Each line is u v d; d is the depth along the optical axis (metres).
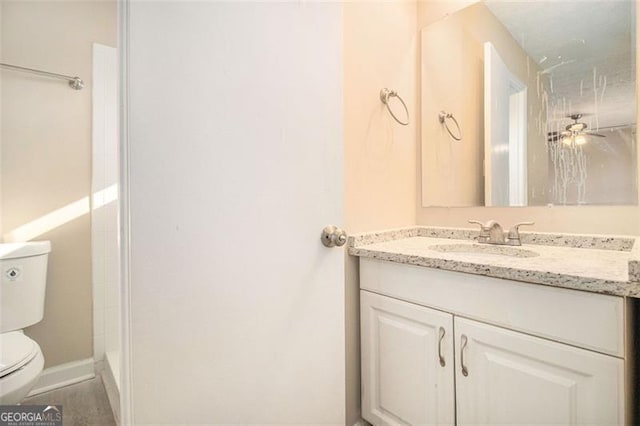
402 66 1.53
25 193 1.59
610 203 1.09
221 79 0.75
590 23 1.13
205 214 0.73
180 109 0.69
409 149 1.58
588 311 0.73
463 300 0.94
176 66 0.69
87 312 1.77
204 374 0.73
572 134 1.16
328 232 0.94
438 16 1.54
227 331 0.76
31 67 1.60
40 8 1.63
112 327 1.84
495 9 1.36
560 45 1.19
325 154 0.95
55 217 1.67
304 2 0.91
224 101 0.76
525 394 0.83
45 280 1.54
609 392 0.70
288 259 0.87
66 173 1.70
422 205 1.59
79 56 1.74
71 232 1.72
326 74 0.96
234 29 0.77
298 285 0.89
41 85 1.63
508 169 1.32
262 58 0.82
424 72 1.58
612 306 0.69
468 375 0.93
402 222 1.53
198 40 0.72
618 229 1.08
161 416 0.67
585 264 0.84
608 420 0.70
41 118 1.63
